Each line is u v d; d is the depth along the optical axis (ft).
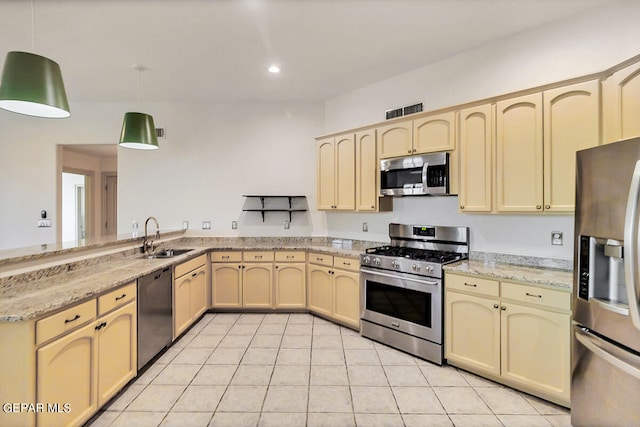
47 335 5.48
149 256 10.94
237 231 15.02
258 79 12.37
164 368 8.80
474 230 10.07
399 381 8.18
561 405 7.05
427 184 9.84
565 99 7.51
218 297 13.30
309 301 13.11
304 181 14.97
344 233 14.07
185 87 13.10
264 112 14.98
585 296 6.03
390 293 10.11
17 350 5.17
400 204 12.00
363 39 9.47
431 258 9.55
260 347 10.12
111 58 10.49
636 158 4.92
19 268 6.82
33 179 14.64
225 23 8.56
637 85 6.20
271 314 13.24
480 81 9.96
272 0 7.61
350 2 7.74
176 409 7.05
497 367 7.86
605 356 5.42
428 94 11.21
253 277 13.25
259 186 15.03
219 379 8.27
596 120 7.07
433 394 7.61
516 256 9.14
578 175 6.20
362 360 9.27
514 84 9.27
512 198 8.34
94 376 6.57
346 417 6.81
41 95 6.25
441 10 8.10
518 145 8.22
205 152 15.02
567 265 8.27
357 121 13.50
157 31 8.90
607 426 5.53
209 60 10.72
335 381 8.18
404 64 11.16
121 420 6.66
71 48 9.80
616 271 5.63
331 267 12.12
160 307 9.29
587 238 5.98
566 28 8.39
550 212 7.77
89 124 14.80
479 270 8.29
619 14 7.63
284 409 7.07
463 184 9.24
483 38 9.48
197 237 14.94
